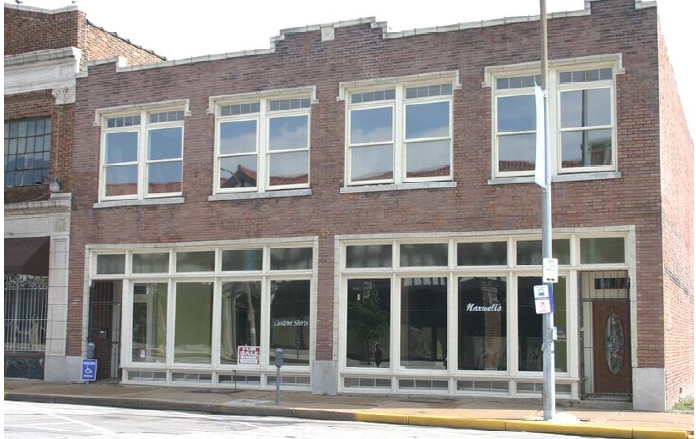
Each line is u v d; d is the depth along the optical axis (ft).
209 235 67.36
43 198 74.23
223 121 68.49
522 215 58.34
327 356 62.44
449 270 59.93
